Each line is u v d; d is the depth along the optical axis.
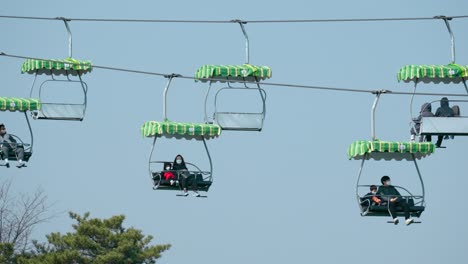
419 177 82.75
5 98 86.06
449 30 81.38
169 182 83.56
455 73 83.69
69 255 129.88
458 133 83.56
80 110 87.44
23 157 87.62
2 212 142.50
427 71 83.75
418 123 85.25
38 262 129.88
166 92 81.50
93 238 134.12
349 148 82.81
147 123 83.12
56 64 85.75
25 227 142.75
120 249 131.38
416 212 82.88
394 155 82.94
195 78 80.38
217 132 83.31
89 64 81.25
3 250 132.62
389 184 83.56
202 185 84.25
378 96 77.75
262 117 85.12
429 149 81.69
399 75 85.56
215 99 84.88
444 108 85.25
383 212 83.12
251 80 85.31
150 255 133.00
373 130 82.12
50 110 87.19
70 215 136.75
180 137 83.62
